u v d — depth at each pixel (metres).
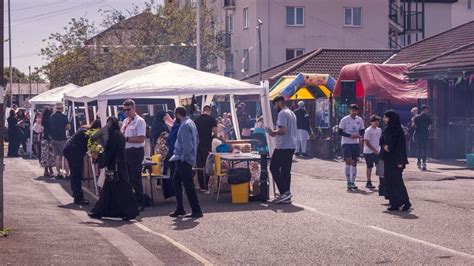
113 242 11.27
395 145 14.71
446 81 26.66
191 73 18.22
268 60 50.19
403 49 36.66
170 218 14.22
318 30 51.03
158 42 50.66
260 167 16.56
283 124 15.77
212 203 16.19
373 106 29.03
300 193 17.77
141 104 24.36
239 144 18.05
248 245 11.36
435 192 17.80
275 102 15.98
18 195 17.30
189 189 14.20
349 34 51.59
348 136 18.30
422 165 23.17
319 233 12.27
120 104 22.22
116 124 14.26
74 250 10.34
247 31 51.50
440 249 10.83
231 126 27.98
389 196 14.83
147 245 11.22
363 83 28.33
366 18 51.91
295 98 32.28
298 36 50.69
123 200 14.06
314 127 31.44
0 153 11.41
